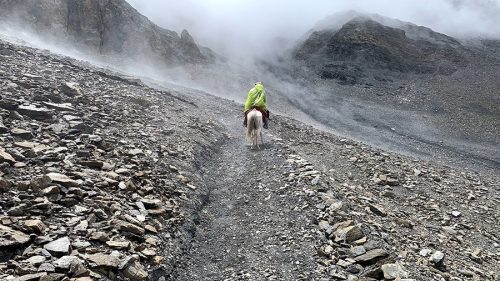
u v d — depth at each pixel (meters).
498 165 49.28
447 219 12.95
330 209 10.18
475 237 12.18
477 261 10.12
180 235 8.49
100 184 8.53
